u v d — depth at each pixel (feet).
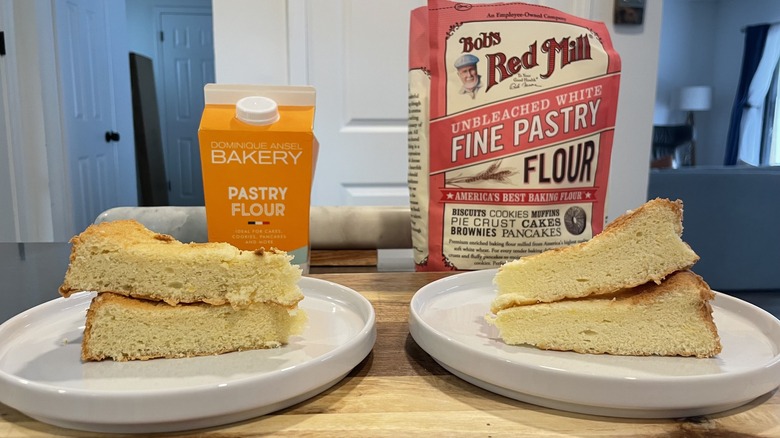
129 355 1.40
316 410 1.22
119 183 9.80
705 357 1.42
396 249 3.03
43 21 6.93
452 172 2.21
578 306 1.47
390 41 4.80
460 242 2.24
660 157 12.57
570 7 4.73
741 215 5.79
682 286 1.44
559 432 1.14
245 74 4.76
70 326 1.62
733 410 1.23
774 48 11.31
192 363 1.38
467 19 2.19
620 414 1.20
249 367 1.35
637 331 1.44
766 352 1.43
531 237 2.20
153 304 1.44
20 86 6.77
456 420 1.19
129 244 1.48
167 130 15.71
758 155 11.97
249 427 1.14
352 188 5.10
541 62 2.17
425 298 1.84
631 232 1.49
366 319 1.60
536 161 2.17
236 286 1.46
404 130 5.00
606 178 2.25
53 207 7.23
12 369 1.32
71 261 1.46
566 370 1.19
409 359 1.51
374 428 1.15
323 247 2.80
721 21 12.47
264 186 1.90
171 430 1.12
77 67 8.03
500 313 1.49
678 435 1.13
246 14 4.65
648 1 4.72
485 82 2.17
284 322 1.48
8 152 6.64
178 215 2.70
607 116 2.21
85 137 8.33
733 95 12.34
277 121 1.89
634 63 4.86
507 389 1.27
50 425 1.14
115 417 1.07
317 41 4.74
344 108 4.91
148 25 15.10
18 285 2.12
